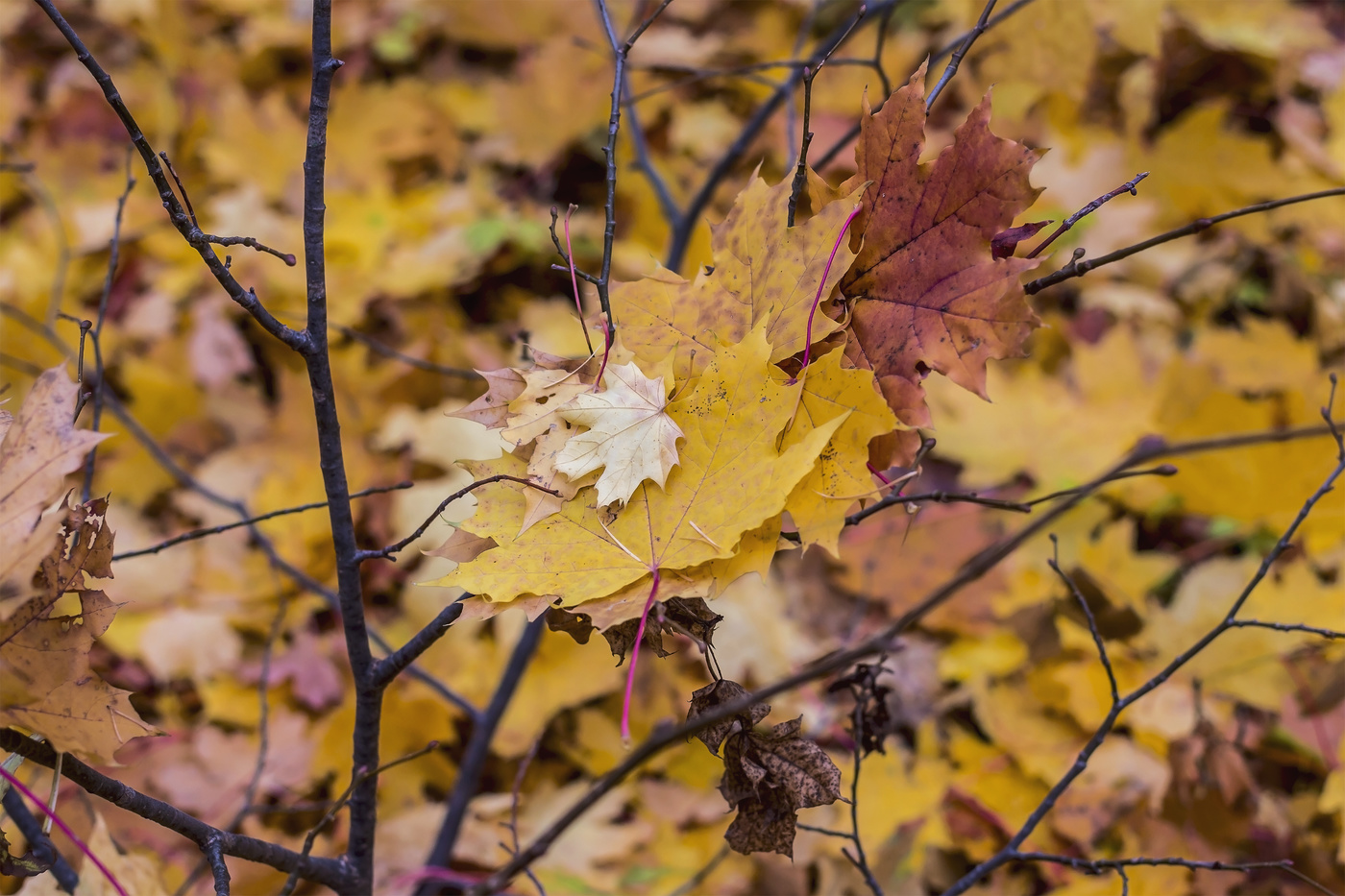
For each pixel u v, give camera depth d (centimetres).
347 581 127
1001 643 196
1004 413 222
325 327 125
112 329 247
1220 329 223
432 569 206
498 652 192
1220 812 160
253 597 205
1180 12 273
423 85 300
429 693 176
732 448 123
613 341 126
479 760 160
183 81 305
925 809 170
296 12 327
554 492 123
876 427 121
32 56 316
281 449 227
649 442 122
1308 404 200
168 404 238
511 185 284
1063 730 182
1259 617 181
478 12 303
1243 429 205
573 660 187
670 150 278
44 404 119
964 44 132
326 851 168
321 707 189
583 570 121
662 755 182
